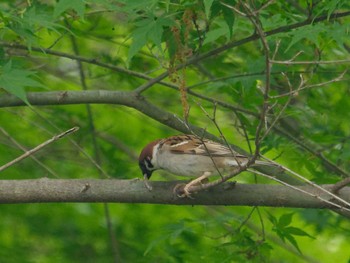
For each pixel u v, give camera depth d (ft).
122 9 30.71
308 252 61.16
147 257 48.85
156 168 33.88
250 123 41.93
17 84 30.17
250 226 51.67
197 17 31.32
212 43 44.16
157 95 52.11
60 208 54.75
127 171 51.83
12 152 53.62
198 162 32.63
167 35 32.53
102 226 54.03
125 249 52.13
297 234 36.63
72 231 53.93
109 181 29.71
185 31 30.89
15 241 53.57
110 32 46.91
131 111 56.18
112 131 56.65
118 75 49.49
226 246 39.32
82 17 29.86
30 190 29.22
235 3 29.73
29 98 34.73
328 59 44.45
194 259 43.52
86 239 53.67
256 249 37.35
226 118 53.72
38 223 54.03
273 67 38.99
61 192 29.30
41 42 50.98
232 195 29.66
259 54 45.52
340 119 45.52
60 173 54.13
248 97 40.14
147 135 57.00
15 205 54.24
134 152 55.72
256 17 25.03
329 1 33.17
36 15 32.73
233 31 35.19
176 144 33.09
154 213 55.21
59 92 35.19
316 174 41.93
